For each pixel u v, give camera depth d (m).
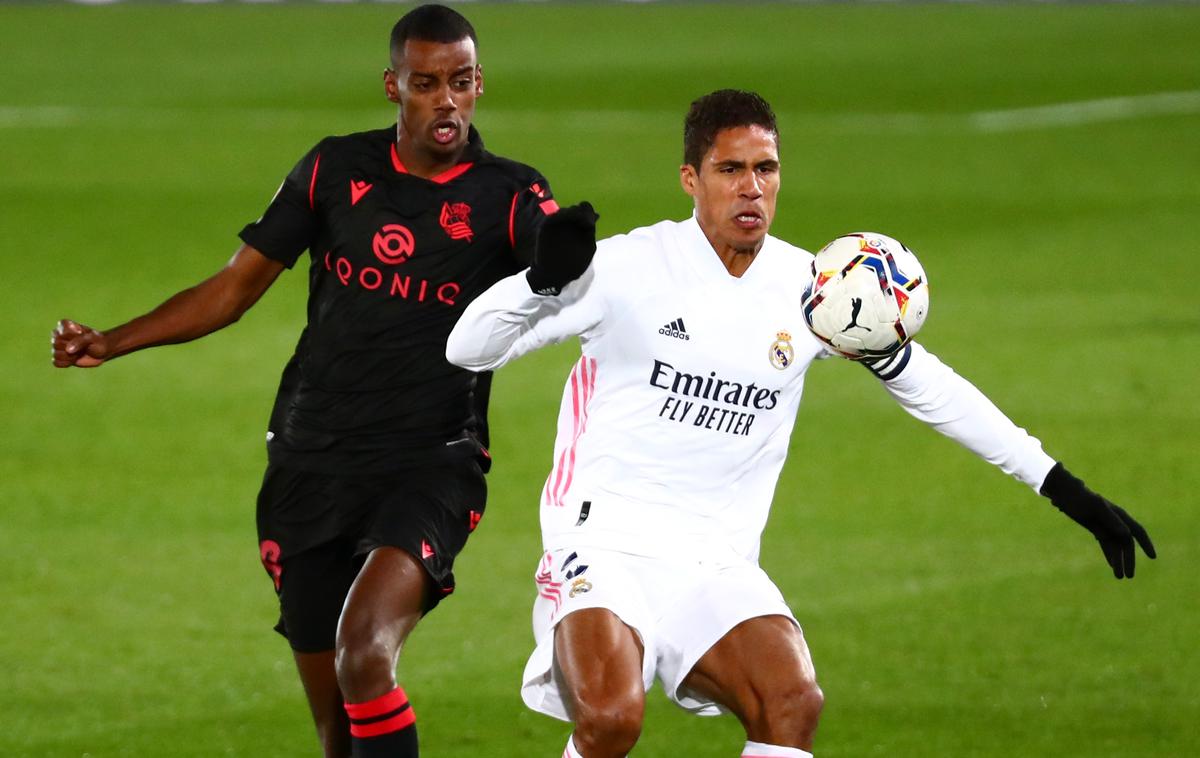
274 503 16.55
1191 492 30.28
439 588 15.62
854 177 74.56
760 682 13.61
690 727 19.73
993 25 147.75
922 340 43.44
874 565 26.23
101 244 57.56
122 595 24.89
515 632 23.17
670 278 14.40
